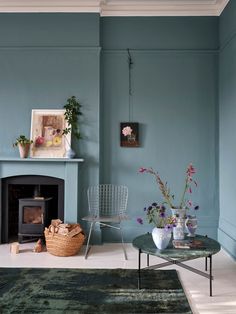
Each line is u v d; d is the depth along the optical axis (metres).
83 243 4.36
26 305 2.55
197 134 4.54
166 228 2.95
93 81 4.45
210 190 4.52
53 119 4.46
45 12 4.46
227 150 4.14
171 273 3.29
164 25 4.56
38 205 4.33
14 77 4.48
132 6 4.52
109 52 4.57
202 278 3.18
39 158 4.27
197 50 4.53
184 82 4.55
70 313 2.42
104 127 4.57
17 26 4.48
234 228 3.87
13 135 4.48
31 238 4.47
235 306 2.61
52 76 4.47
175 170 4.54
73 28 4.45
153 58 4.57
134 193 4.54
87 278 3.13
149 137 4.56
